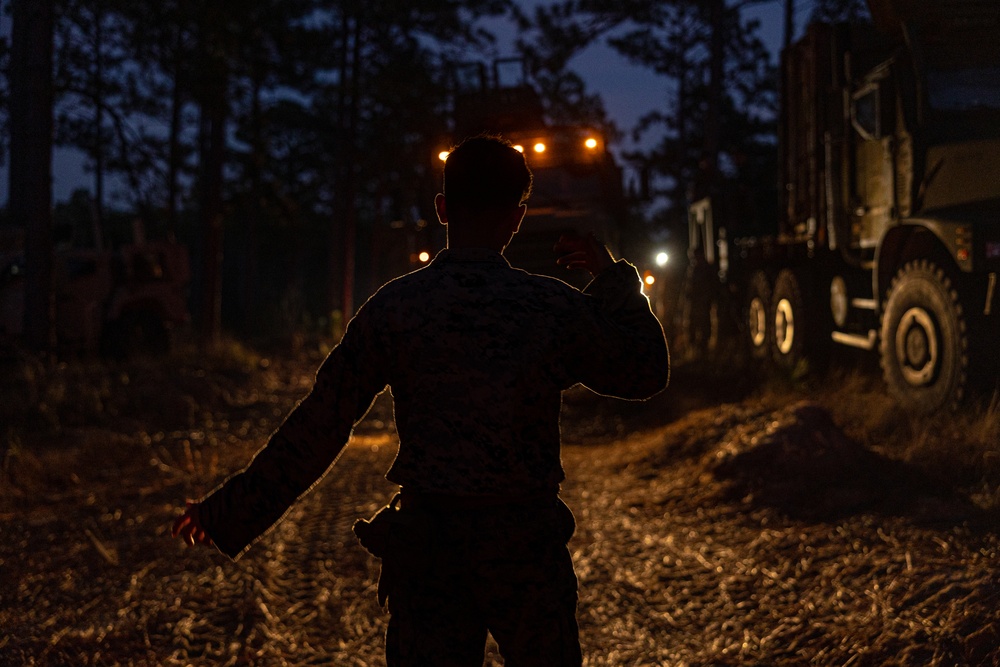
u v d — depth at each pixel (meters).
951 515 4.47
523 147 11.00
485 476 1.88
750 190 14.41
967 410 6.40
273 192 19.92
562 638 1.94
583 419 9.33
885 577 3.82
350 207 25.34
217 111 17.09
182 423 9.81
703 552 4.59
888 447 5.89
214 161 18.64
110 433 8.76
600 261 2.14
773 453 5.53
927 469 5.23
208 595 4.19
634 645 3.67
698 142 33.25
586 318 1.96
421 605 1.92
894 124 7.80
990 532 4.14
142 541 5.05
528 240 9.88
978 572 3.59
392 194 11.82
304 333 20.27
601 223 10.07
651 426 8.62
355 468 6.95
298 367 15.27
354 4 24.55
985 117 7.38
